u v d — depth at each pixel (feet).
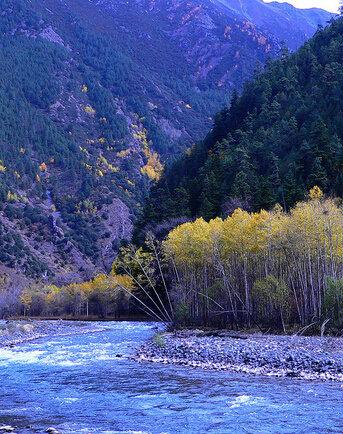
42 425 81.87
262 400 95.66
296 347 147.43
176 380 117.80
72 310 505.25
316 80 520.83
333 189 320.91
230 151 462.19
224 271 239.50
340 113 423.64
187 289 255.91
